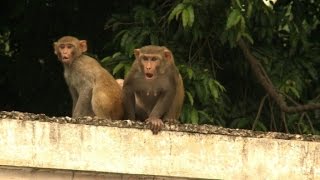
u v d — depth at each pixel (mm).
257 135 10555
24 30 18734
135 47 16000
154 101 13859
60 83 18797
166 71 13531
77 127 10312
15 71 18906
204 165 10461
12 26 18844
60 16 18719
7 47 19219
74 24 18734
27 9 18641
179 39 16672
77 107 14445
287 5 17531
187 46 16750
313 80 17938
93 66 14500
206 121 16031
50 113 18812
